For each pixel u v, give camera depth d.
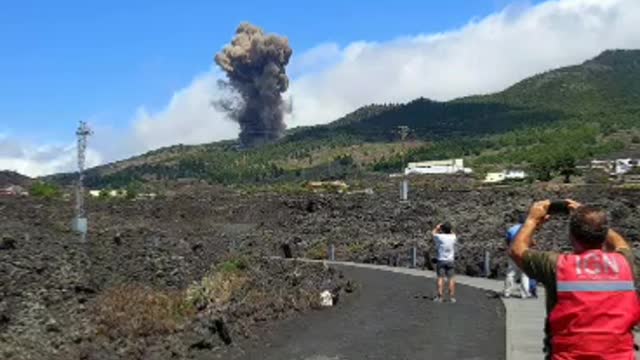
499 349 12.95
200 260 23.67
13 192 88.81
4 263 16.38
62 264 17.75
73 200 76.31
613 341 4.57
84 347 12.24
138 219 61.06
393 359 12.45
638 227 36.69
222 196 84.69
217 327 13.89
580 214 4.85
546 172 101.19
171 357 12.50
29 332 12.49
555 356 4.74
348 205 63.59
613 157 137.00
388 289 22.81
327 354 12.98
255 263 25.02
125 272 18.98
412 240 42.66
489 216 49.34
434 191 69.94
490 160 167.25
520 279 19.55
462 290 22.19
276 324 15.99
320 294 19.02
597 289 4.66
